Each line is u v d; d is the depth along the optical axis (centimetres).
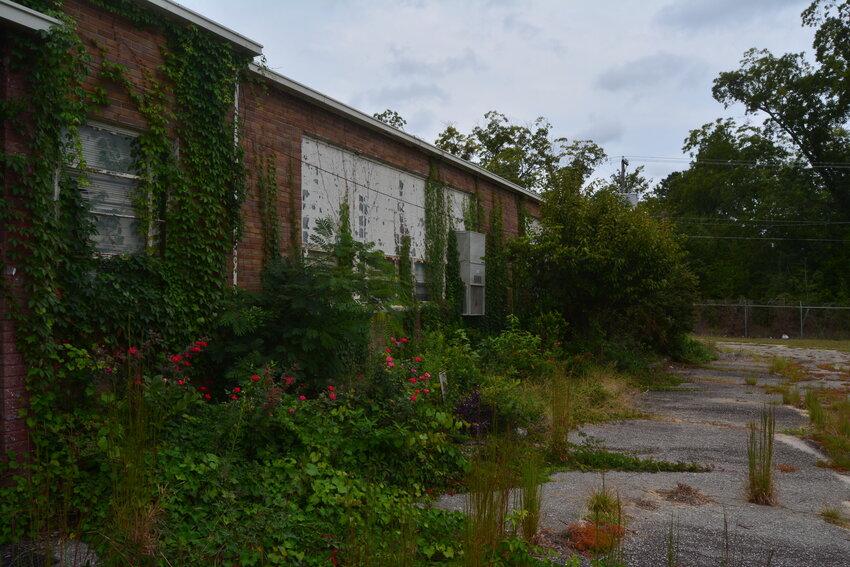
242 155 804
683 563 446
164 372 623
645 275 1562
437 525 459
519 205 1839
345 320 783
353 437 606
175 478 473
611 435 896
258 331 773
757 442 855
